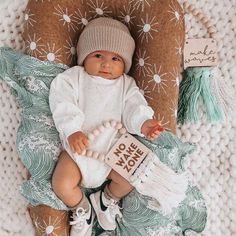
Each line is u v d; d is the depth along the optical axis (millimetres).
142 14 1256
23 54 1268
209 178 1411
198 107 1400
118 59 1219
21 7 1349
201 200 1279
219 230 1408
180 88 1395
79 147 1122
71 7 1267
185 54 1380
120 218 1229
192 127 1405
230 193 1412
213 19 1406
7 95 1370
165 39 1235
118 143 1195
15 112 1373
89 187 1219
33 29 1241
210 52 1381
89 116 1201
